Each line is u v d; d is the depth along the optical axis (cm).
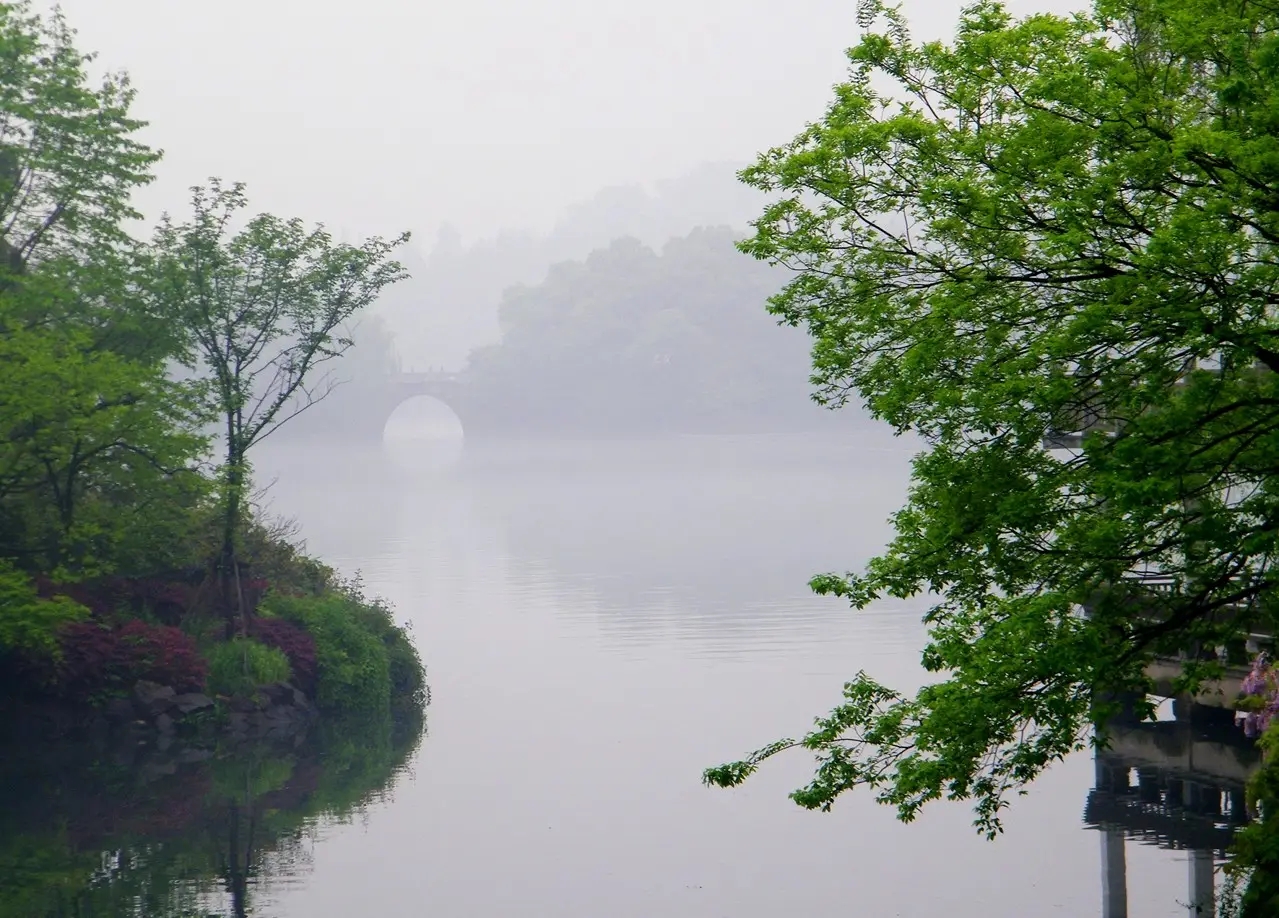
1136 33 1437
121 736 3691
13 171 4041
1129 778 2966
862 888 2323
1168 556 1504
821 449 17862
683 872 2447
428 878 2439
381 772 3312
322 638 4247
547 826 2788
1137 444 1345
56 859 2614
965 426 1520
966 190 1373
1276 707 2317
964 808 2844
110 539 4019
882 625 5197
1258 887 1861
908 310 1530
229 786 3209
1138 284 1313
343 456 19550
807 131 1567
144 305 4134
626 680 4319
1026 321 1481
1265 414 1416
